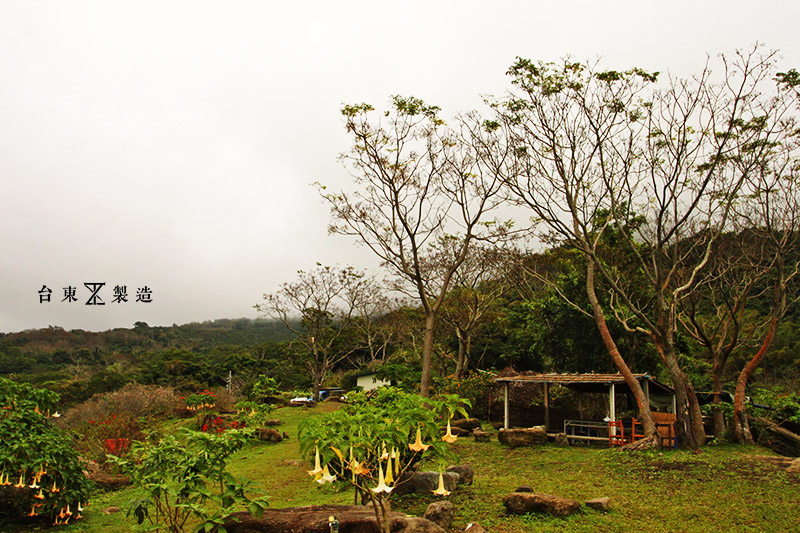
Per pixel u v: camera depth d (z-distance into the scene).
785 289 19.55
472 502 11.00
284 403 36.34
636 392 18.56
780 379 33.56
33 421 10.12
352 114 19.88
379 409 7.50
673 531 9.55
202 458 7.25
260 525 7.86
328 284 43.69
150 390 32.53
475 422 24.25
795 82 17.31
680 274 21.08
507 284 33.47
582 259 27.83
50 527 10.00
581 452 18.23
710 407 21.47
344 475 7.91
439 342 39.25
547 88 18.58
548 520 9.91
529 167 19.33
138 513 7.25
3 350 59.91
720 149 17.80
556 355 31.98
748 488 12.37
